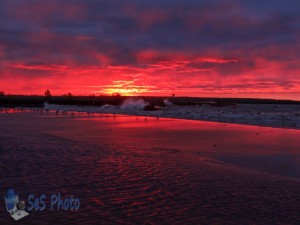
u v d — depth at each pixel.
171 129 29.02
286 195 9.73
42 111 63.44
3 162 13.27
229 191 9.99
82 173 11.66
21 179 10.61
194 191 9.87
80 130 28.09
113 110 66.31
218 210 8.30
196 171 12.56
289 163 14.45
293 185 10.87
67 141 20.45
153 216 7.77
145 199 8.97
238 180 11.40
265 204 8.87
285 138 22.78
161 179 11.16
